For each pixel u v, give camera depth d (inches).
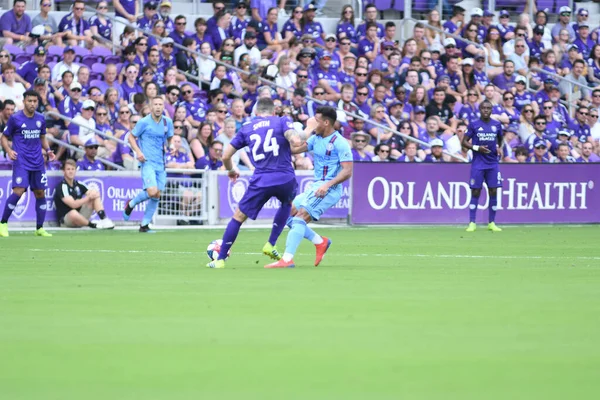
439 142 3189.0
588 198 3073.3
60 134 2876.5
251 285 1354.6
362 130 3228.3
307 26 3683.6
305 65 3425.2
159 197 2603.3
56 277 1459.2
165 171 2620.6
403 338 927.7
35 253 1925.4
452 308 1127.6
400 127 3267.7
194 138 2957.7
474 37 3924.7
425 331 966.4
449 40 3735.2
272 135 1612.9
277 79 3417.8
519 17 4220.0
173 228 2753.4
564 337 935.7
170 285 1350.9
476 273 1560.0
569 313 1090.1
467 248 2139.5
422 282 1409.9
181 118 2965.1
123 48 3275.1
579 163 3056.1
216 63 3435.0
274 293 1262.3
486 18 4003.4
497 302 1180.5
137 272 1541.6
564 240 2411.4
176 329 972.6
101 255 1883.6
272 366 804.0
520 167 3002.0
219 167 2945.4
